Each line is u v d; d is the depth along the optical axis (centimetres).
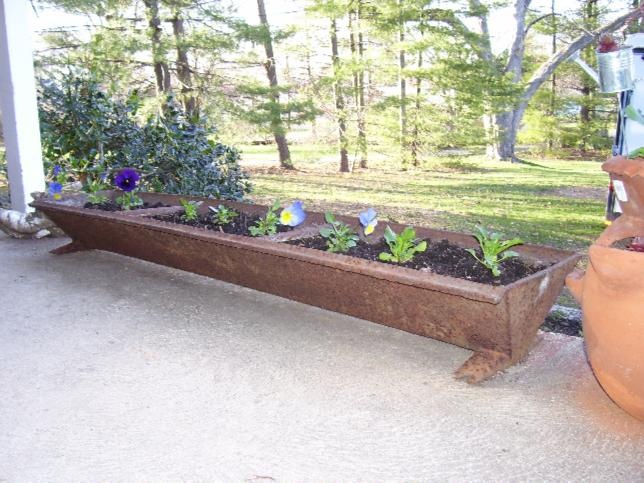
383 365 221
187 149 442
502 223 615
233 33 998
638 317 150
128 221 280
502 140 1263
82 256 370
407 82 1273
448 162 1256
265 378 212
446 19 1105
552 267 195
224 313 275
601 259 153
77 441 174
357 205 758
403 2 1059
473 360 209
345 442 173
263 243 229
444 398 196
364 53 1170
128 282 320
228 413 189
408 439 174
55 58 878
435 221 627
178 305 285
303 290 242
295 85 1255
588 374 210
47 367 221
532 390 200
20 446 172
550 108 1386
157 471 160
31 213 399
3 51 380
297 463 163
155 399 198
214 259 267
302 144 1319
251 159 1388
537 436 174
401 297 204
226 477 158
